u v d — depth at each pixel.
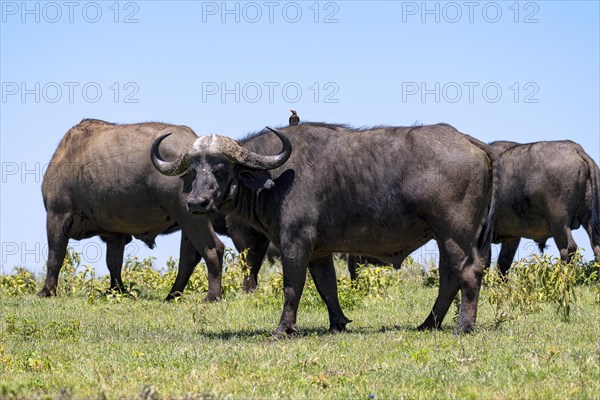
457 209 28.94
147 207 41.41
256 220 30.72
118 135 42.22
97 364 24.27
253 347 26.64
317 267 31.59
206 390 20.02
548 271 36.62
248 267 42.22
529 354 23.72
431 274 47.91
